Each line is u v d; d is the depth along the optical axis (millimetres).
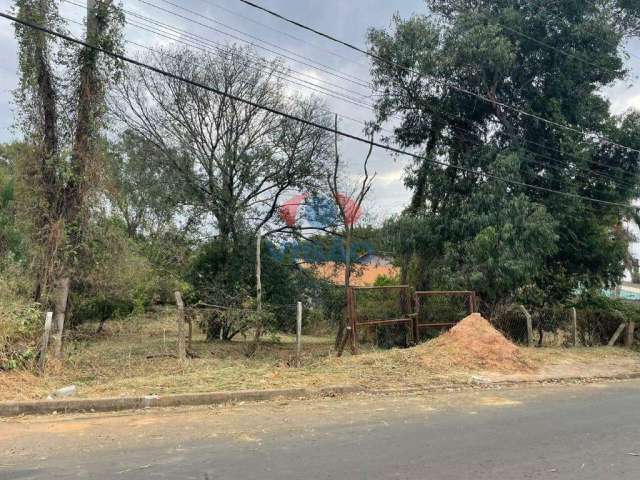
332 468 5383
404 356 12250
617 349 17016
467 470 5355
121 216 20031
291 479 5051
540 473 5293
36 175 12477
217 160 22031
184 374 10508
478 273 16500
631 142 20156
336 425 7250
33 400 7984
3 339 9625
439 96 20109
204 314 15812
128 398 8219
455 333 13070
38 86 12461
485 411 8328
